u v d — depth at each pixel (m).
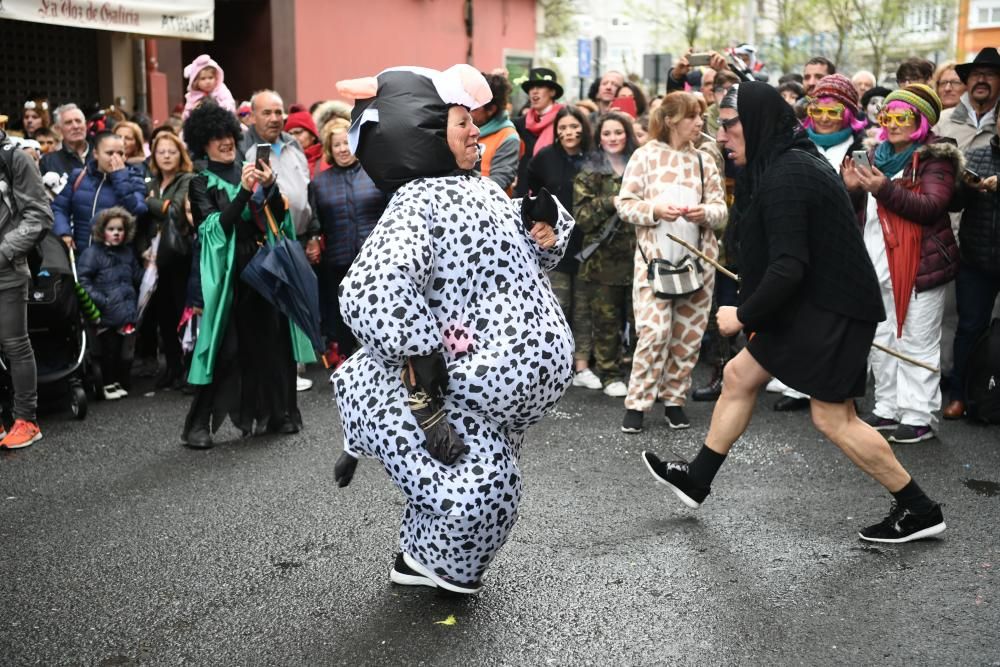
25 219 5.98
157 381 7.71
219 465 5.80
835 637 3.75
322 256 7.93
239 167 6.80
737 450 5.98
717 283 7.68
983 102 7.04
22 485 5.53
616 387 7.40
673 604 4.02
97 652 3.72
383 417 3.77
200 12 11.83
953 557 4.43
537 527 4.81
